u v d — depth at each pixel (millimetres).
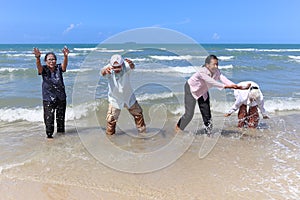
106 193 3072
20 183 3254
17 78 11570
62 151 4195
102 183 3273
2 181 3287
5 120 5848
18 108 6625
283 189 3201
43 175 3449
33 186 3195
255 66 17469
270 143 4730
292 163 3932
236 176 3496
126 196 3018
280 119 6234
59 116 4867
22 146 4383
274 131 5391
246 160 3998
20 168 3621
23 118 5988
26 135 4934
